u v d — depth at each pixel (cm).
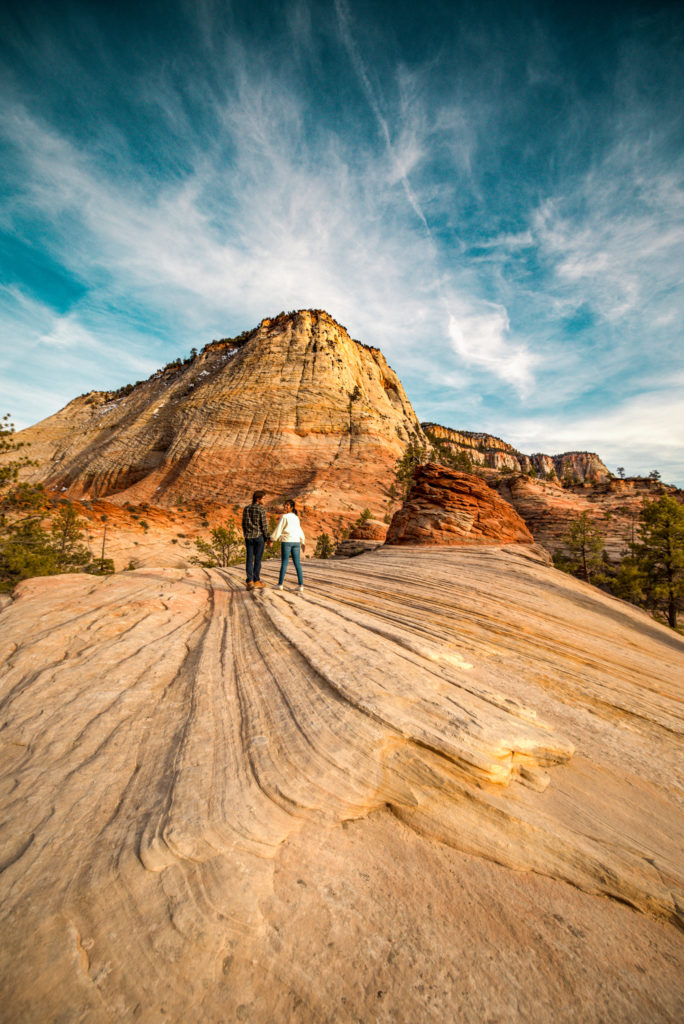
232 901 164
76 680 317
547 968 158
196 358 16250
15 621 426
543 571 1081
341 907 172
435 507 1709
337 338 14162
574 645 565
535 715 314
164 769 230
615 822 239
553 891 192
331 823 212
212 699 309
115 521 5744
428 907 177
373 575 931
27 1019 125
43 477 13425
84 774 221
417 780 234
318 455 10338
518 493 8431
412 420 15750
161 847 179
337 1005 139
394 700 293
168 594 602
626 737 334
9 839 178
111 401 18062
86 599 525
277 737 261
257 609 560
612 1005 147
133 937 148
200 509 7350
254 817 203
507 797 238
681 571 3083
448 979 150
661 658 613
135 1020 128
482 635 544
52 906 153
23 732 254
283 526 689
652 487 9012
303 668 358
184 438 11331
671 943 175
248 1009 135
